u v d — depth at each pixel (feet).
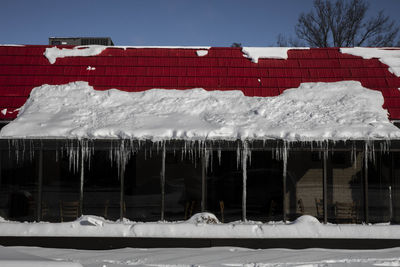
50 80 44.21
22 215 37.55
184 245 32.22
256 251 30.96
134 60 48.19
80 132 33.65
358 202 38.88
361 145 33.17
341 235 31.86
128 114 37.17
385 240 31.78
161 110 38.32
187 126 34.47
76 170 38.27
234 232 32.22
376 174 38.52
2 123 38.86
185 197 37.11
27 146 33.96
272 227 32.40
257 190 37.52
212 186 37.27
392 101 40.65
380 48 50.62
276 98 40.40
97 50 49.26
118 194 37.83
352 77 45.21
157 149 33.73
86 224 32.60
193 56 49.44
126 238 32.24
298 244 31.99
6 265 14.56
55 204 37.65
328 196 39.06
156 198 37.50
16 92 42.04
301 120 35.55
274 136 33.22
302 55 49.78
